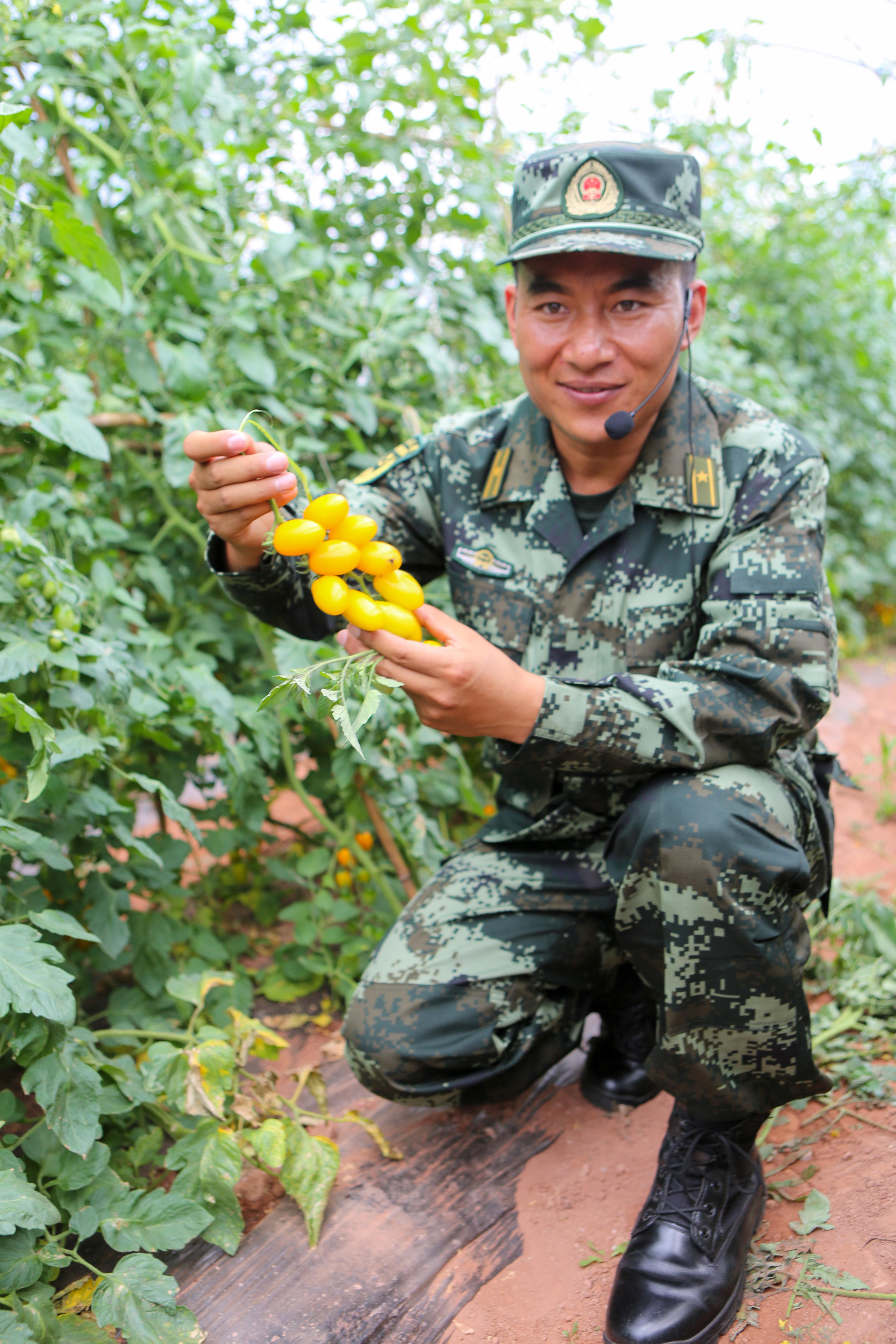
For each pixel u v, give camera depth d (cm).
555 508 158
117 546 213
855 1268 133
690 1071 132
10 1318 111
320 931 209
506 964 153
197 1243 142
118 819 165
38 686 169
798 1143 158
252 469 133
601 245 133
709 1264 127
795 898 134
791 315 467
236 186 230
